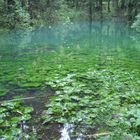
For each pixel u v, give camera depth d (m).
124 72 9.16
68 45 16.86
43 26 29.31
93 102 6.46
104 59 11.86
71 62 11.18
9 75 9.05
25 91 7.58
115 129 4.95
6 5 24.11
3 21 23.47
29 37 20.64
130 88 7.46
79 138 5.07
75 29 29.42
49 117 5.84
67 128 5.43
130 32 26.25
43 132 5.31
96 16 44.47
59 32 25.48
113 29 29.88
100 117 5.64
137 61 11.43
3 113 5.99
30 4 29.25
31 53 13.59
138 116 4.73
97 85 7.80
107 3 47.81
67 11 41.25
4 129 5.27
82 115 5.80
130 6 36.59
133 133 4.67
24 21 25.14
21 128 5.44
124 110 5.83
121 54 13.36
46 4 32.81
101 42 18.80
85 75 8.75
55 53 13.60
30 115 6.00
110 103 6.31
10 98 7.07
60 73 9.20
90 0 44.88
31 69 9.88
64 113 5.97
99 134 5.07
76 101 6.71
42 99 7.02
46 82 8.16
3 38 19.55
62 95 6.97
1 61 11.49
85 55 13.03
